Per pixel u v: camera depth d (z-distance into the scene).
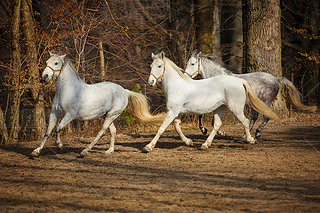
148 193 6.91
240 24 28.89
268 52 19.42
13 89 14.32
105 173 8.49
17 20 14.70
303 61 31.52
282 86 13.33
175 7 23.95
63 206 6.21
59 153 11.02
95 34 19.91
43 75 9.63
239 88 11.23
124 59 20.92
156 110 19.97
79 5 17.62
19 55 14.78
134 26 21.98
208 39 24.06
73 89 9.95
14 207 6.15
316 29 30.36
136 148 11.83
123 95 11.12
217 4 24.33
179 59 23.69
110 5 20.55
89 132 15.79
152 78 10.79
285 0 31.86
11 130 14.20
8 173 8.49
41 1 18.03
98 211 5.97
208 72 13.03
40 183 7.64
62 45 15.96
